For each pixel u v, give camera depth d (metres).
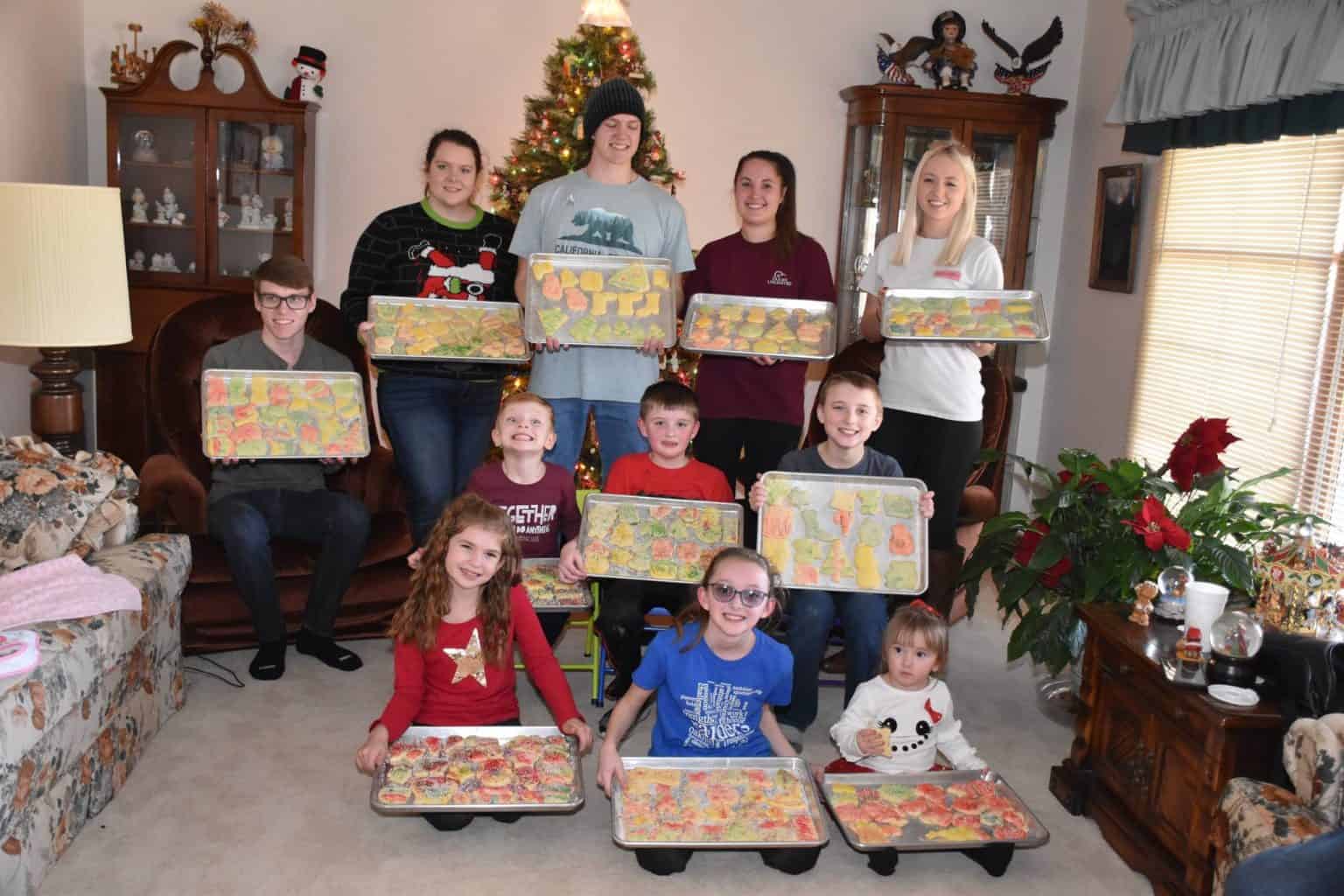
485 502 2.32
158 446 3.32
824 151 4.90
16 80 4.07
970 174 3.00
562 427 3.15
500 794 2.15
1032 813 2.27
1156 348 4.11
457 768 2.21
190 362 3.30
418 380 3.16
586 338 2.88
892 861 2.17
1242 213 3.61
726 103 4.83
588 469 4.10
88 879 2.05
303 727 2.76
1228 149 3.69
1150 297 4.14
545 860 2.22
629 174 3.09
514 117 4.82
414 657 2.35
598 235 3.04
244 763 2.55
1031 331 2.90
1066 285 4.86
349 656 3.14
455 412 3.27
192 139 4.57
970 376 3.08
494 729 2.35
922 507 2.60
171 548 2.71
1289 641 2.07
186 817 2.30
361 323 2.95
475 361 2.98
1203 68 3.44
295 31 4.70
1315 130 2.97
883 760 2.39
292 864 2.15
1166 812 2.17
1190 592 2.27
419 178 4.84
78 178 4.64
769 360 2.95
